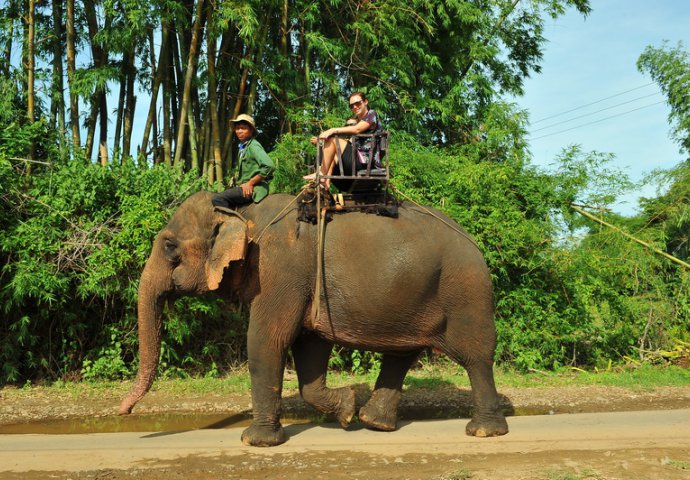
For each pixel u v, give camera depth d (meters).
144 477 4.47
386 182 5.44
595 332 9.78
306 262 5.23
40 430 6.54
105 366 8.64
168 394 7.90
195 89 10.47
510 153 10.48
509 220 9.27
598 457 4.72
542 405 7.46
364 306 5.16
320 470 4.54
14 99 9.55
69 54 9.65
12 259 8.37
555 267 9.41
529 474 4.31
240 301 5.76
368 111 5.56
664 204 10.35
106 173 8.67
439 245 5.25
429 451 4.93
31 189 8.64
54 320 8.73
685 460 4.61
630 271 9.66
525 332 9.13
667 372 9.05
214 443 5.27
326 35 11.73
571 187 9.77
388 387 5.70
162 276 5.59
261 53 10.23
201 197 5.59
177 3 9.23
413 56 12.04
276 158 9.39
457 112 12.63
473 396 5.38
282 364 5.27
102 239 8.36
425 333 5.29
